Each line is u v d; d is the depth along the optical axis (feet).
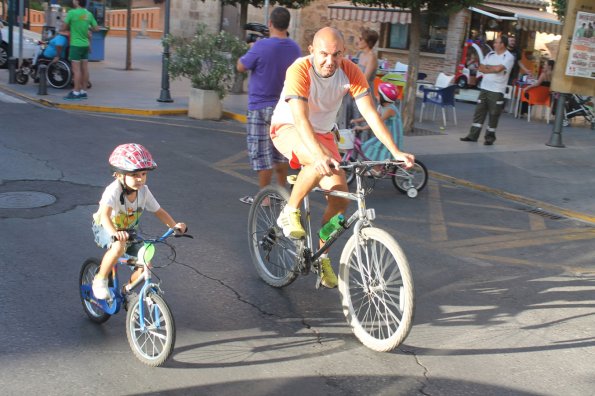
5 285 15.80
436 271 19.01
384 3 39.60
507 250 21.34
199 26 43.78
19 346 13.05
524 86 53.72
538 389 12.69
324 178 14.71
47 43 50.26
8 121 36.27
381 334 14.53
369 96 14.87
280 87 22.58
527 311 16.47
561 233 23.67
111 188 12.58
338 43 13.98
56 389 11.66
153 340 12.82
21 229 19.72
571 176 32.55
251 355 13.37
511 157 36.22
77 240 19.19
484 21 69.56
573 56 38.58
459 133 43.52
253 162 23.17
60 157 28.99
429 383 12.68
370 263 14.12
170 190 25.27
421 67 70.59
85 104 42.55
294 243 15.89
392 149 14.23
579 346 14.64
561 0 52.47
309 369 12.95
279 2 52.24
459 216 25.02
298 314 15.55
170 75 42.91
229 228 21.45
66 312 14.70
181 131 37.47
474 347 14.34
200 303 15.71
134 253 13.16
